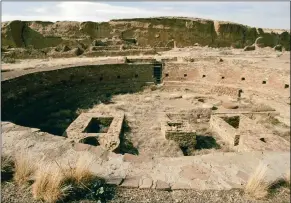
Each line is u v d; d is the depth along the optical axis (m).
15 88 17.03
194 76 30.06
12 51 33.53
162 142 14.19
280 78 23.53
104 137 13.51
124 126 16.92
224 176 6.32
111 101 23.84
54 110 20.27
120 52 35.81
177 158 7.12
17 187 5.38
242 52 40.12
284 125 19.05
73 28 53.75
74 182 5.51
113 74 27.84
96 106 21.62
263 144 12.48
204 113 19.97
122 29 55.81
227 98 26.41
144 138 15.02
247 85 26.72
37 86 19.62
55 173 5.35
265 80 25.08
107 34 55.38
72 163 6.36
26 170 5.70
